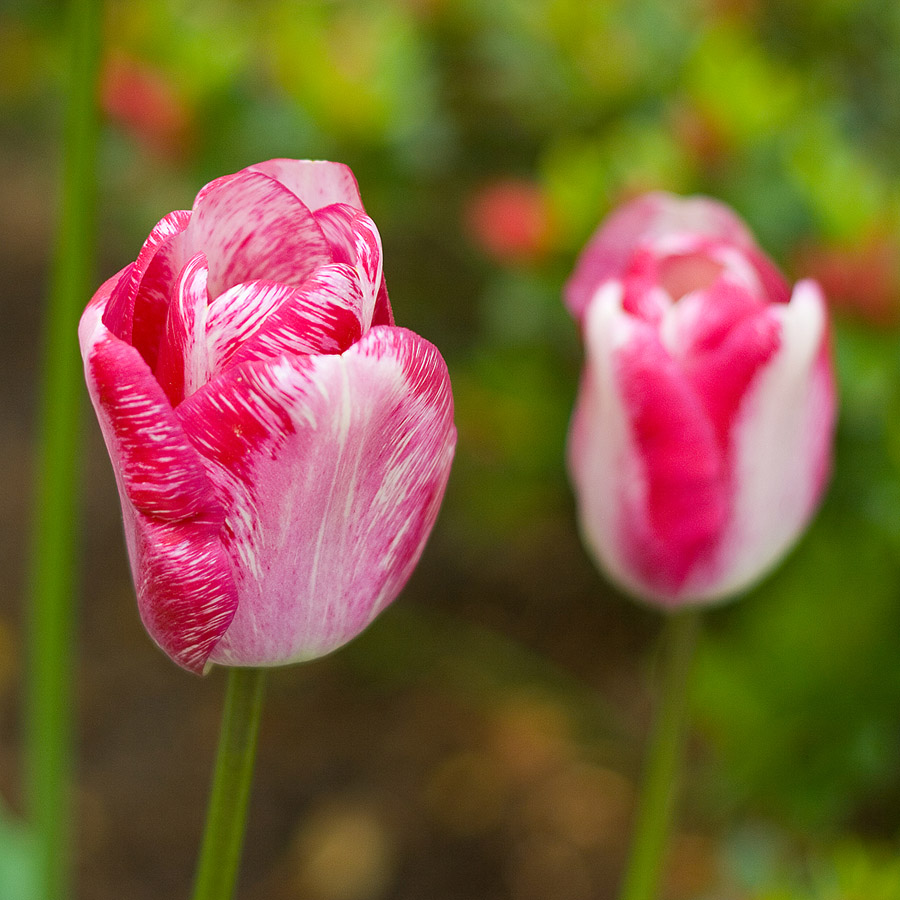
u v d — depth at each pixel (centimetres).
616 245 56
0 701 112
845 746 69
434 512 46
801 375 52
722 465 52
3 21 138
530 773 102
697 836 90
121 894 96
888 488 71
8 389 154
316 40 86
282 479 44
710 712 70
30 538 130
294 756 106
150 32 90
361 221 45
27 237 183
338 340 44
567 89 88
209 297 45
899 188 74
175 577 45
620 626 111
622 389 52
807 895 63
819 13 92
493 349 96
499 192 87
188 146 87
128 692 113
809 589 70
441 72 96
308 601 45
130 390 44
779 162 72
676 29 89
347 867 97
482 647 108
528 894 94
